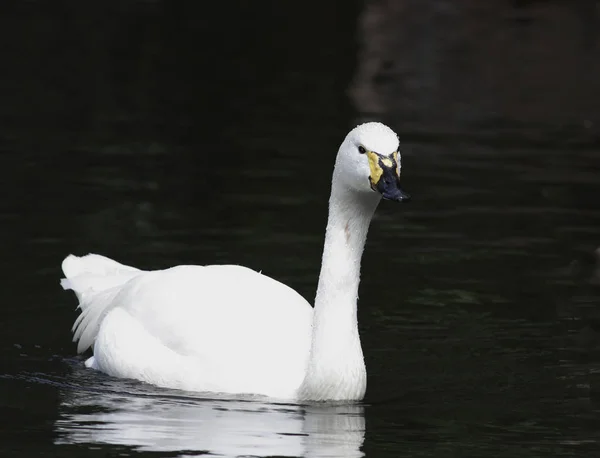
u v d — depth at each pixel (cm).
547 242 1541
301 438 972
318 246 1500
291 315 1131
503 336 1240
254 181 1775
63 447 946
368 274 1420
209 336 1118
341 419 1022
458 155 1942
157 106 2223
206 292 1152
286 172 1822
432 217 1638
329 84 2406
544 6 2888
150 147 1959
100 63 2514
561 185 1783
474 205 1688
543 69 2512
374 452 944
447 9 2869
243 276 1173
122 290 1211
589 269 1446
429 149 1973
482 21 2827
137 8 3038
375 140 997
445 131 2092
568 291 1375
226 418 1020
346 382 1055
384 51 2656
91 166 1841
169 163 1866
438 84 2417
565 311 1315
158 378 1118
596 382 1116
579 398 1075
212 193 1716
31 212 1609
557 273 1433
